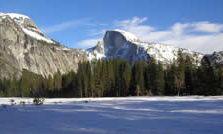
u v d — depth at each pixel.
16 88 121.94
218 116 13.74
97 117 14.38
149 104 26.73
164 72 87.12
